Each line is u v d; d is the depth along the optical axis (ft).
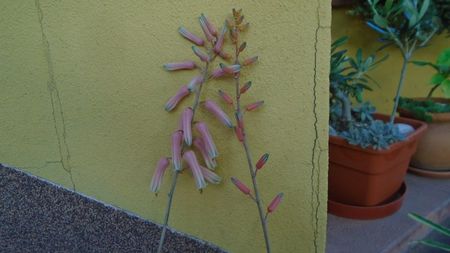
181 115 0.93
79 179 1.23
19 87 1.22
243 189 0.84
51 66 1.13
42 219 1.35
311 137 0.85
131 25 0.97
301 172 0.88
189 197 1.06
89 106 1.12
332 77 1.22
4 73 1.22
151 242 1.16
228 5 0.84
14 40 1.16
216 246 1.06
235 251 1.03
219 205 1.01
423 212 1.21
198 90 0.90
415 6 1.19
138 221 1.16
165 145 1.03
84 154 1.19
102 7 1.00
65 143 1.21
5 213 1.41
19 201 1.37
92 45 1.05
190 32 0.90
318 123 0.83
